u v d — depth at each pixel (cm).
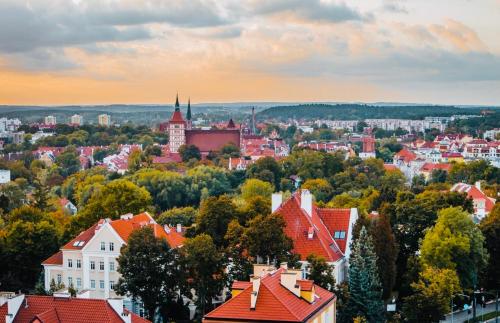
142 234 15925
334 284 15425
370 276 15600
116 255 18325
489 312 19012
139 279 15650
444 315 17750
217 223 17925
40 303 12000
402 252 19675
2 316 11850
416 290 17075
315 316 11812
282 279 12012
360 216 17875
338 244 17988
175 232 19925
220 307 11388
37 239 19888
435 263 18162
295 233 17238
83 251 18562
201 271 15662
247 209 18488
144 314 16412
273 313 11138
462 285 18512
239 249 15862
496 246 19962
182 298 16650
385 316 16338
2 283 18838
